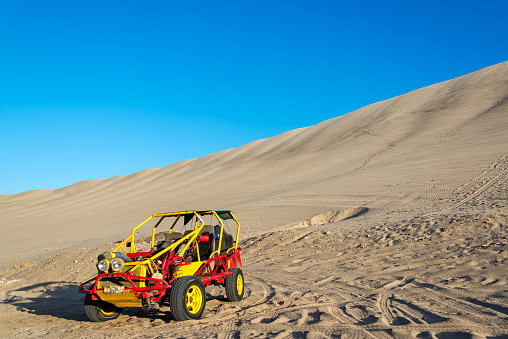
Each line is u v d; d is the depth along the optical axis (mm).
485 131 42469
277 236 16516
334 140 67875
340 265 10906
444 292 7023
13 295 11484
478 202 18047
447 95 71000
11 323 7629
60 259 17953
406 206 20906
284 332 5426
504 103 54281
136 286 6512
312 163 56219
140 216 44781
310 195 31125
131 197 70250
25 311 8836
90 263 15938
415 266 9508
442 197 21359
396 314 5977
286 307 7035
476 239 10914
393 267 9727
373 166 40781
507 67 75125
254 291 8859
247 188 49156
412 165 34312
